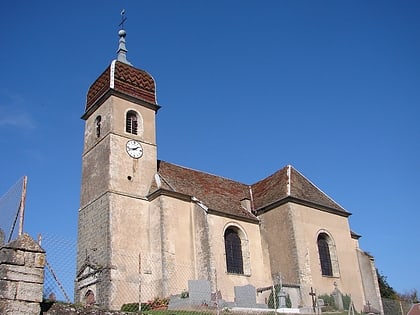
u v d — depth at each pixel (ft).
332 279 106.32
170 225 96.37
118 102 107.96
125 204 98.53
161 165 114.21
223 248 99.55
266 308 88.02
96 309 43.83
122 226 95.81
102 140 105.50
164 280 90.38
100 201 98.99
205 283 81.97
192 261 96.22
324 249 110.63
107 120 106.11
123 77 111.14
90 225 99.81
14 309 35.86
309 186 120.57
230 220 104.88
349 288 109.19
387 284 156.04
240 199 118.21
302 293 97.09
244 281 100.68
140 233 97.81
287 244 104.01
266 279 105.40
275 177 123.34
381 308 109.40
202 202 101.30
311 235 107.24
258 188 126.00
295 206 107.34
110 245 92.07
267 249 108.06
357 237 124.26
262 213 112.47
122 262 92.07
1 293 35.73
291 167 122.01
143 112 111.86
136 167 104.47
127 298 89.20
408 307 114.93
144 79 115.44
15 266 37.01
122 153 103.45
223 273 96.94
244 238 106.52
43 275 38.06
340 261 110.83
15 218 41.70
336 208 116.47
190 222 100.12
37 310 36.88
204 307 76.64
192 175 119.14
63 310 40.96
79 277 97.04
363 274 114.42
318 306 90.58
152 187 103.81
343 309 99.76
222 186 121.80
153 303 83.61
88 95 116.67
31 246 38.29
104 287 88.33
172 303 79.82
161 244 93.86
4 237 43.34
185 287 92.32
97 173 103.60
